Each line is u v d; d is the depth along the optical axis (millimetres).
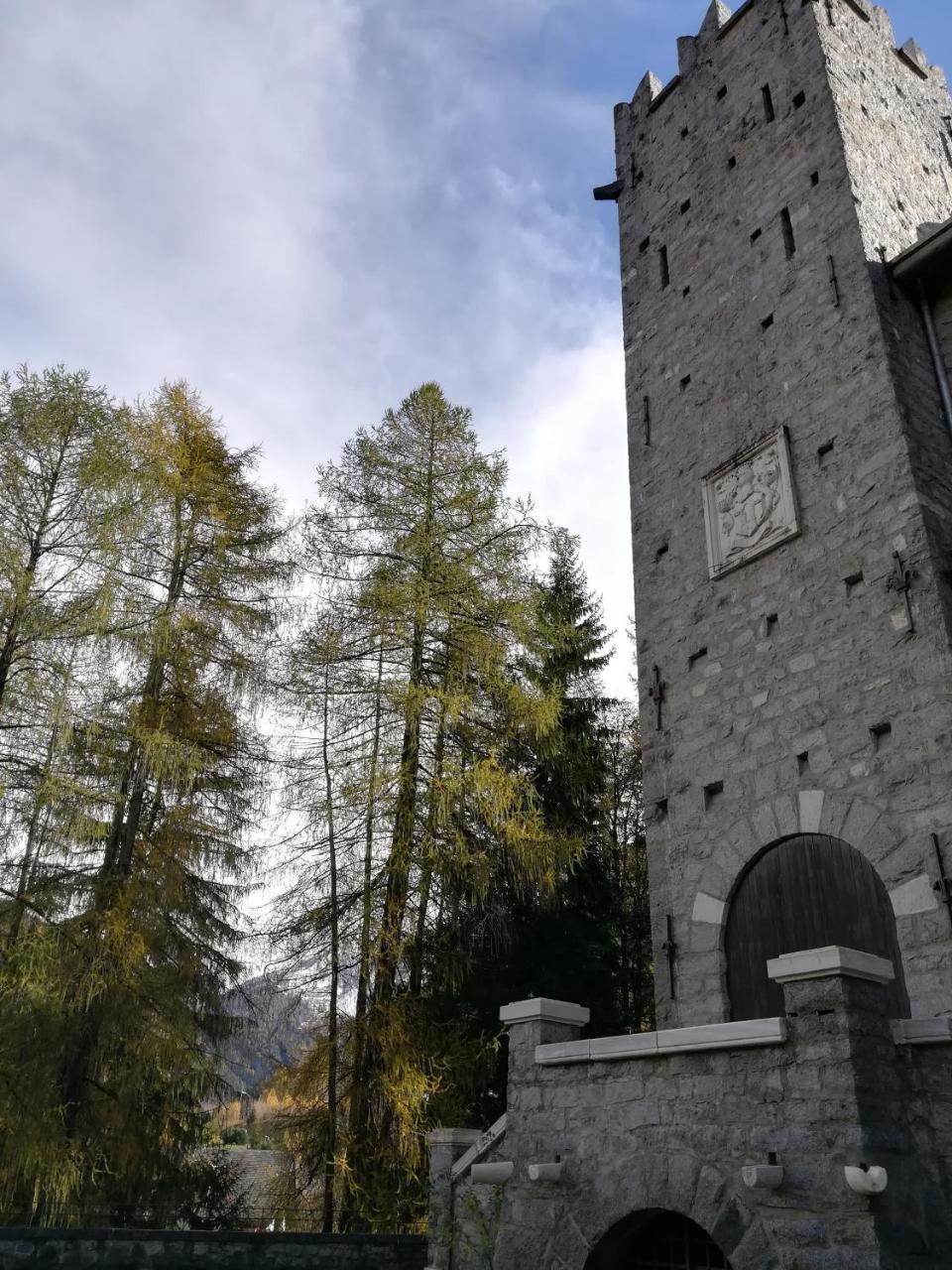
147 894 12414
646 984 19703
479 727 15109
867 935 9477
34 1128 9930
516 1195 7977
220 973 14938
